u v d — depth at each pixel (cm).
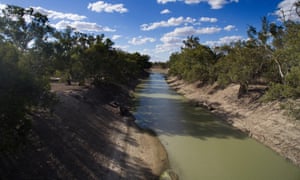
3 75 801
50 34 2089
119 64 4444
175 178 1333
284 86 1736
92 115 2161
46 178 1020
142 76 9412
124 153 1616
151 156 1633
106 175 1275
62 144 1336
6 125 736
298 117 1714
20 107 775
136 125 2389
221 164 1562
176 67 6681
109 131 2002
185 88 5272
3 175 887
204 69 4497
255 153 1755
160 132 2219
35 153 1105
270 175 1423
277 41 2414
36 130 1277
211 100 3606
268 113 2288
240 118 2556
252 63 2755
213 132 2252
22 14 1911
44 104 1136
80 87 3078
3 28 1855
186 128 2369
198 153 1738
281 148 1766
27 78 893
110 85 4053
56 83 3428
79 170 1205
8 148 746
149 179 1322
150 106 3450
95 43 3731
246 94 3002
